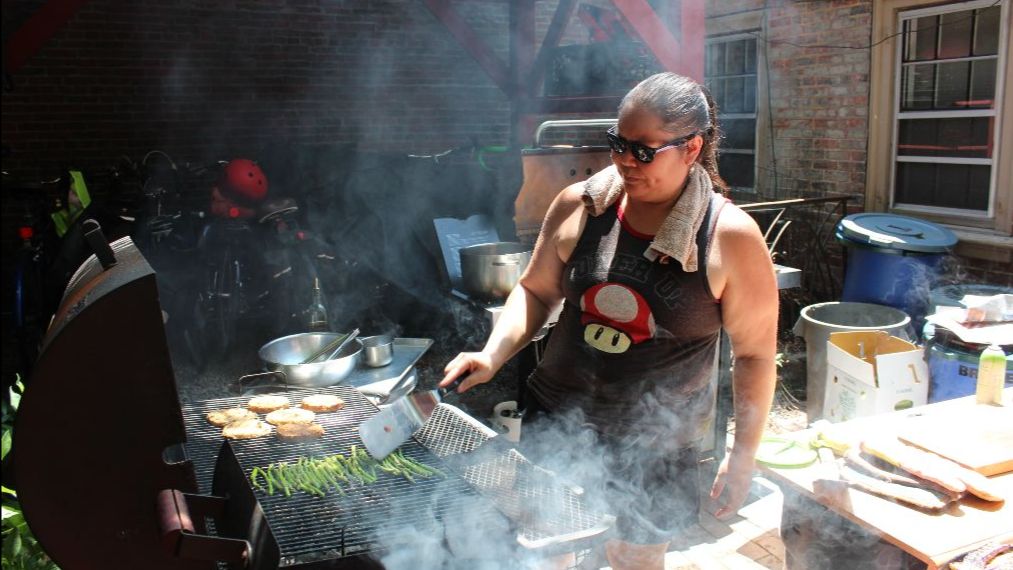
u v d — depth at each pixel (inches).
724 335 146.9
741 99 287.4
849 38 241.0
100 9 264.5
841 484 88.3
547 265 88.0
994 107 209.0
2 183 201.3
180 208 225.1
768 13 267.7
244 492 74.9
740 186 292.2
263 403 106.5
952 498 82.8
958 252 217.9
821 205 256.5
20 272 191.2
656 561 92.0
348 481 82.0
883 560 98.0
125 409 64.8
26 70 257.6
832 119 250.7
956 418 99.7
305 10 295.4
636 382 80.8
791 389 202.8
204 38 281.6
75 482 64.8
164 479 67.7
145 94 276.1
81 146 269.3
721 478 84.8
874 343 155.6
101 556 67.2
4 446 111.5
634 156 72.3
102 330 62.6
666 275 77.0
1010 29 201.9
